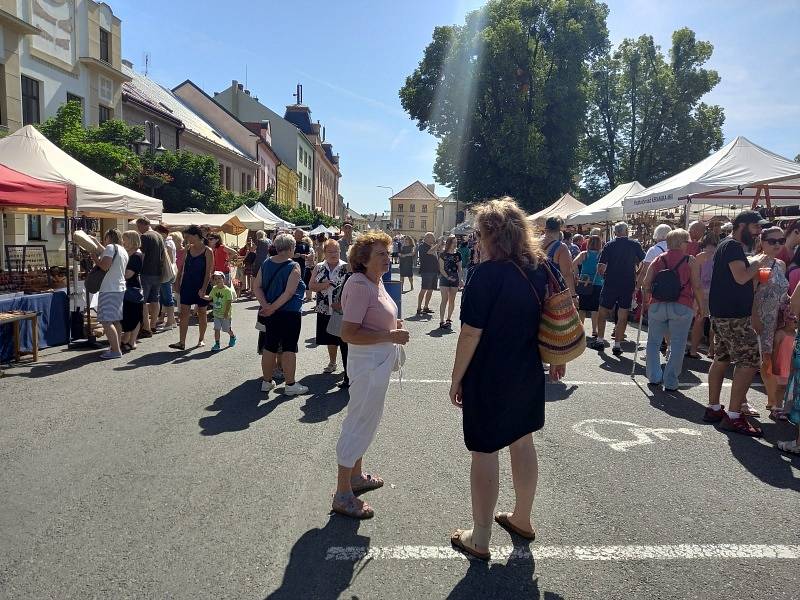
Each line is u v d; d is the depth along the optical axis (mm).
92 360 7785
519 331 2928
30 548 3084
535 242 3033
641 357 8562
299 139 56438
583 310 9812
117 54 20781
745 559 3080
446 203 87562
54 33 17359
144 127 17188
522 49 32969
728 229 8273
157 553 3053
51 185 8180
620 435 5043
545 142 33469
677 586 2834
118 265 7883
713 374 5355
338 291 6199
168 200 19109
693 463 4418
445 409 5801
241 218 19188
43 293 8484
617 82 41094
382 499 3762
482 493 3004
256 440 4785
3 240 13766
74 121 15773
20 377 6816
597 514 3578
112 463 4246
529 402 2980
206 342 9344
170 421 5238
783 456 4582
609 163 41844
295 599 2691
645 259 8258
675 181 12180
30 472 4070
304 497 3750
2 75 15383
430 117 36125
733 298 5039
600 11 34531
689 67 39469
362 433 3568
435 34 35531
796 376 4582
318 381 6832
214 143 30234
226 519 3436
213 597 2689
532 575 2916
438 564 3002
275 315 6121
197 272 8531
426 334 10633
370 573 2914
